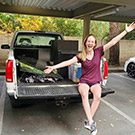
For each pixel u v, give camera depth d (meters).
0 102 4.45
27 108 4.16
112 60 11.43
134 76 8.07
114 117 3.82
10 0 6.36
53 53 4.84
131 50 11.91
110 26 11.30
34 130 3.18
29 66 4.08
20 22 11.27
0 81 6.63
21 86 3.44
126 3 4.96
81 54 3.05
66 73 4.31
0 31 11.38
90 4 6.54
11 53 4.32
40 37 5.68
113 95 5.37
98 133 3.14
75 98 3.46
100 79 3.13
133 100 4.96
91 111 3.00
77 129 3.26
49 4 6.86
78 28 12.51
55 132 3.13
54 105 4.41
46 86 3.53
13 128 3.22
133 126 3.46
